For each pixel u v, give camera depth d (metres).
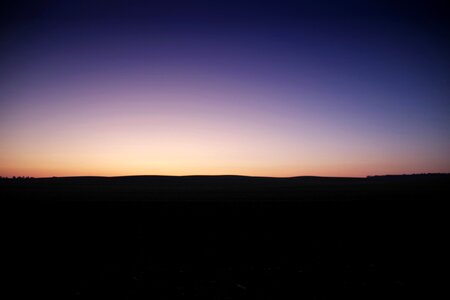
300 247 16.78
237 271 12.72
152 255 15.45
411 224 23.53
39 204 41.22
